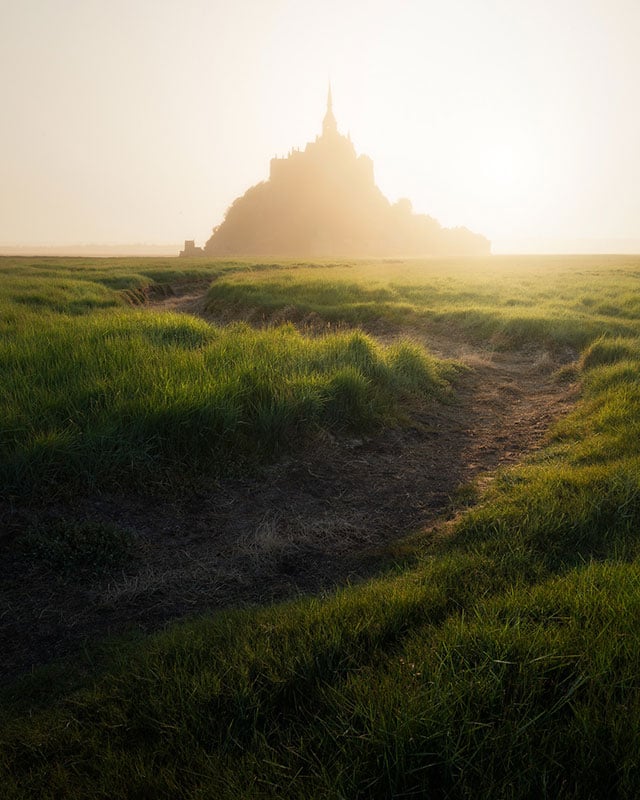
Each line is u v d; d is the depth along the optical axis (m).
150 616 3.70
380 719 2.10
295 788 1.92
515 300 20.11
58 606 3.78
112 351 8.09
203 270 37.38
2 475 4.88
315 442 6.61
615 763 1.90
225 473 5.75
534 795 1.83
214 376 7.07
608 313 17.44
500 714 2.14
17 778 2.21
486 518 4.62
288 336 10.23
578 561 3.93
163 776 2.06
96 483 5.18
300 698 2.48
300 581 4.12
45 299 18.36
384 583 3.60
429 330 16.14
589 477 5.17
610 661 2.35
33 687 2.96
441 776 1.94
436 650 2.59
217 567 4.30
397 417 7.73
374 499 5.57
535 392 10.09
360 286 23.67
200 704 2.42
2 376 6.93
